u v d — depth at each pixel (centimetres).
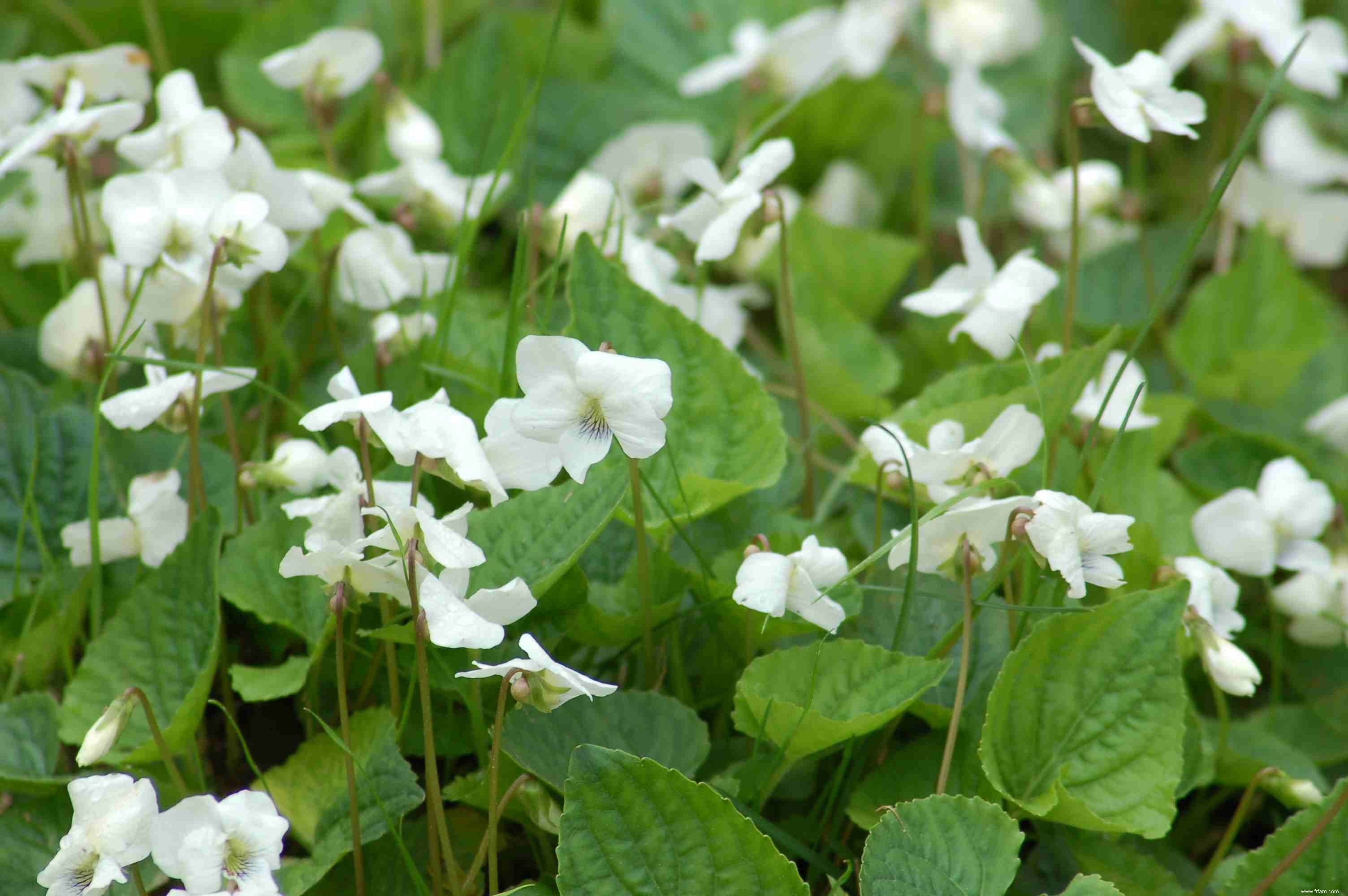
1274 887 90
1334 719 96
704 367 94
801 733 89
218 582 91
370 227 98
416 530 87
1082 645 90
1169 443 101
